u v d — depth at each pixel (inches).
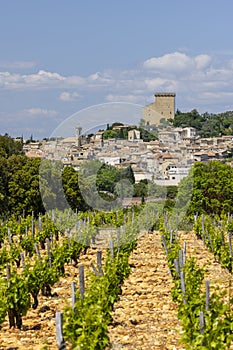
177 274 644.7
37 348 475.5
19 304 553.0
